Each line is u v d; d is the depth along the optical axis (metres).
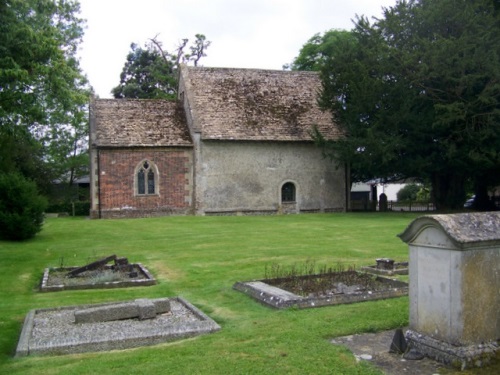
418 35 26.62
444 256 5.60
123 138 27.38
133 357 5.93
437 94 25.83
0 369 5.72
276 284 9.55
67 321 7.49
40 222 18.67
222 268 11.99
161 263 12.98
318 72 33.31
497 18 24.84
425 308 5.86
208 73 31.12
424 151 27.11
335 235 18.11
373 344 6.22
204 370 5.43
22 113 15.27
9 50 14.13
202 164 28.19
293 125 29.78
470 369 5.34
